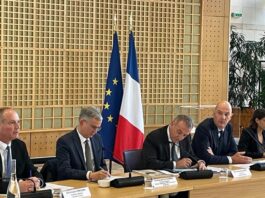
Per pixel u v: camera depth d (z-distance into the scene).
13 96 6.66
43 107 6.87
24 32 6.69
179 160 4.23
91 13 7.11
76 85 7.08
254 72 9.38
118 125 4.91
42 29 6.81
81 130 4.02
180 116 4.34
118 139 4.89
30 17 6.72
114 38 5.16
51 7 6.85
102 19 7.19
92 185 3.50
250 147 5.17
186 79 7.83
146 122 7.54
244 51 9.42
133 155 4.35
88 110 4.00
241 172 3.97
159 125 7.65
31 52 6.75
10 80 6.64
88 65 7.14
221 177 3.88
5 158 3.58
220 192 3.67
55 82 6.94
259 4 10.18
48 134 6.94
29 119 6.79
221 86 8.09
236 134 9.04
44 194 3.03
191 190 3.51
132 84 5.01
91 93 7.19
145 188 3.43
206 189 3.59
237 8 9.98
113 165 5.92
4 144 3.59
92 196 3.16
